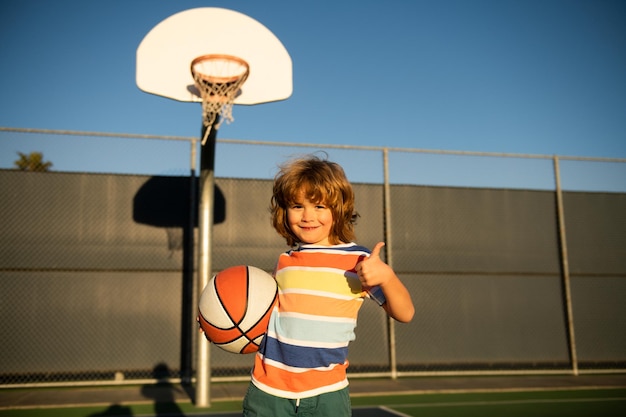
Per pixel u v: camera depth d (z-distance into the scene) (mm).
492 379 7809
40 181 7340
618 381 7711
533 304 8484
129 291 7410
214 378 7230
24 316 7086
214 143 6020
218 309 2037
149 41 5879
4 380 6926
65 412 5516
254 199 7895
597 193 8977
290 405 1778
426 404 6086
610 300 8750
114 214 7508
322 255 1931
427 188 8445
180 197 7699
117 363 7230
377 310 8047
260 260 7785
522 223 8664
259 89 5895
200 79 5676
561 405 6086
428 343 8117
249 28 6031
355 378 7742
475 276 8398
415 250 8273
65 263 7289
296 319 1838
